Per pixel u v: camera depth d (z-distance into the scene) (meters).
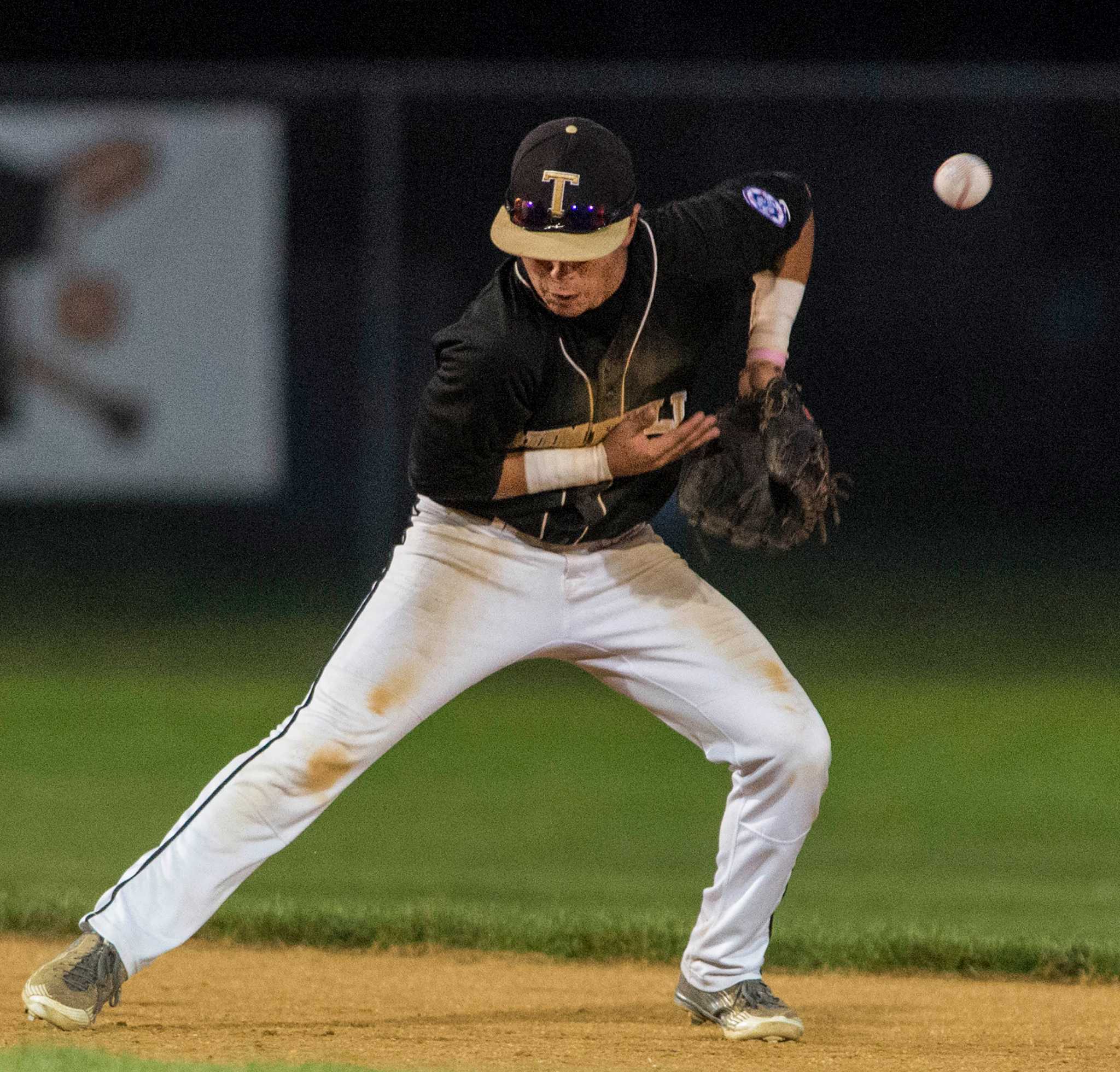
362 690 15.23
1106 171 79.38
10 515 71.19
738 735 15.65
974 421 83.31
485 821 32.03
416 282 65.06
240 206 49.06
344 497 64.06
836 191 78.00
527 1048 15.58
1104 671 45.97
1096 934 23.08
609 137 14.25
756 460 15.99
